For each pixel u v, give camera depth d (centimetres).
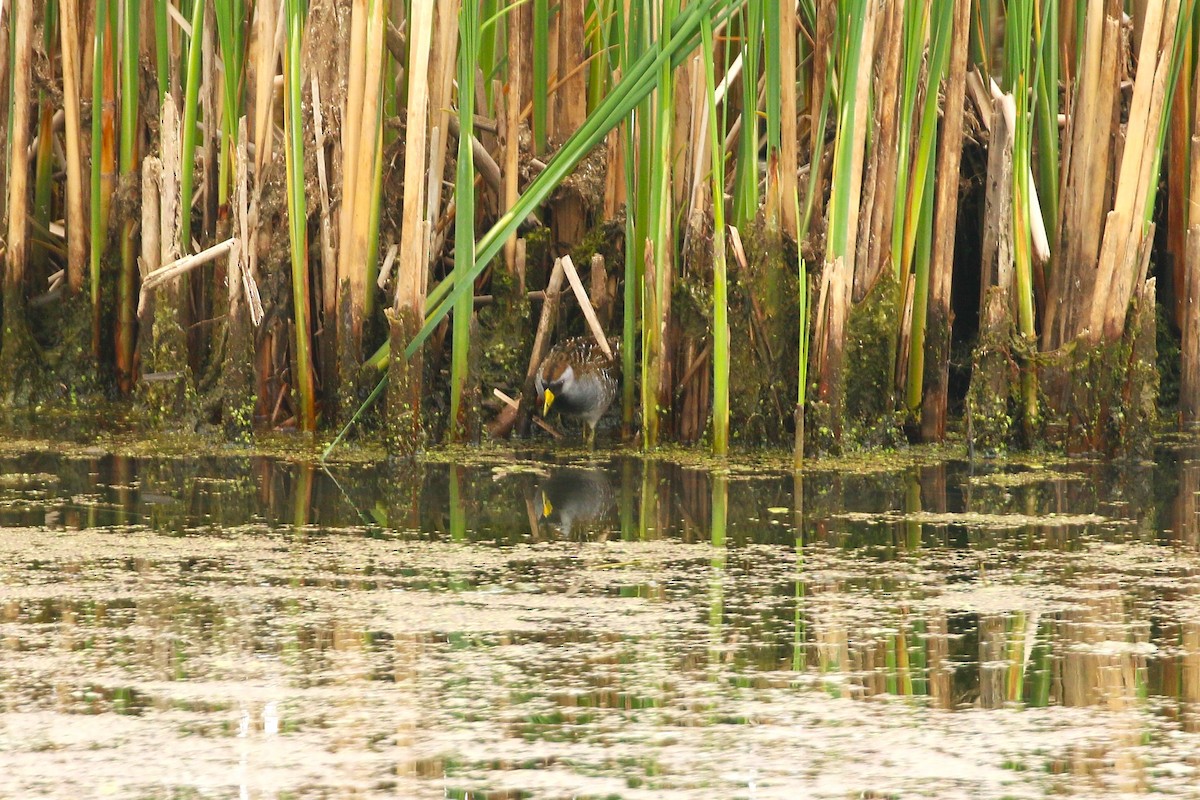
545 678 632
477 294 1455
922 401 1330
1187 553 886
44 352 1536
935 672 643
